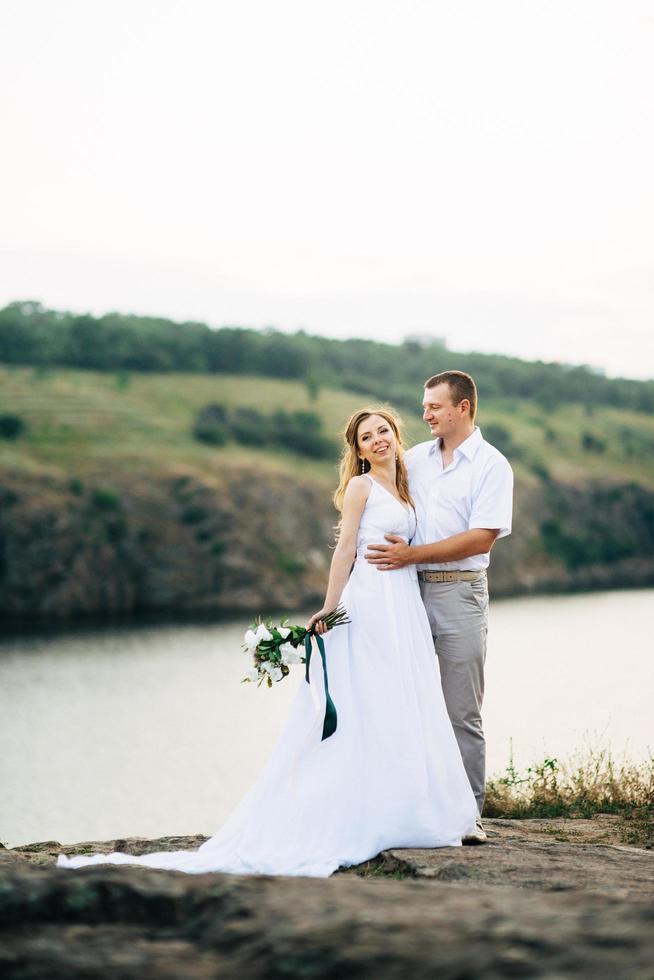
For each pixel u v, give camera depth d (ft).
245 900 7.85
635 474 356.38
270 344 393.50
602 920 6.85
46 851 17.92
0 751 84.43
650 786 24.02
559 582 286.66
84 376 334.24
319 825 14.57
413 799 14.66
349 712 15.15
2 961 6.76
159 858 14.85
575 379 455.63
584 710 77.71
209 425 298.35
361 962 6.41
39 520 226.58
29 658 146.30
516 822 21.04
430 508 17.42
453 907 7.52
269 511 256.11
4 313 363.97
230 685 122.62
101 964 6.75
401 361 444.96
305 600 234.58
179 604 226.17
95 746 87.10
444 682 17.62
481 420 363.97
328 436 317.01
